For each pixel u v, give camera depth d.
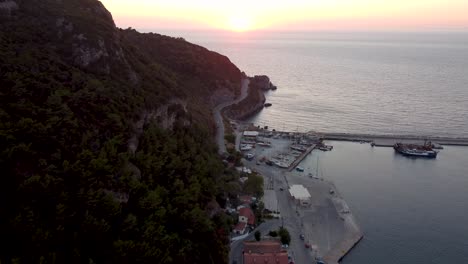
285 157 141.50
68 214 52.28
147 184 69.06
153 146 79.81
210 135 125.56
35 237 47.19
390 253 87.06
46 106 63.28
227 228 82.06
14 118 57.03
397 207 108.12
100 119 70.25
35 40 80.69
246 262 74.69
